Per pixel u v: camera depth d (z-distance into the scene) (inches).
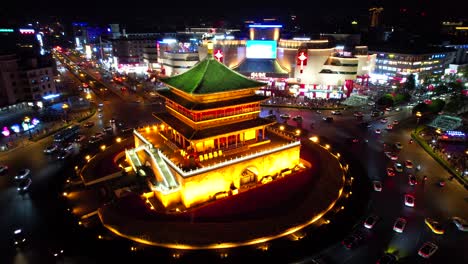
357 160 3221.0
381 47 7121.1
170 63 6781.5
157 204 2460.6
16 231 2101.4
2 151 3432.6
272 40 5866.1
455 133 3762.3
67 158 3275.1
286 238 2105.1
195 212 2311.8
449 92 5546.3
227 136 2655.0
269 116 4566.9
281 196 2501.2
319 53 5516.7
